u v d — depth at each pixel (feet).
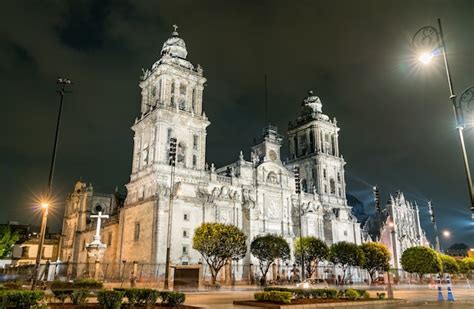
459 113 63.52
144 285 188.85
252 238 277.03
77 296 74.28
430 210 320.91
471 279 313.32
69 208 406.21
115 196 392.68
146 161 268.00
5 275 173.06
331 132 388.98
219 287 182.91
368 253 269.44
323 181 362.53
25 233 432.66
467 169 60.85
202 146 277.44
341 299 101.14
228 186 286.05
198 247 205.05
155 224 232.12
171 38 303.48
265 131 335.88
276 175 320.50
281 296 87.66
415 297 130.11
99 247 187.32
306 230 319.27
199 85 289.94
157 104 264.93
